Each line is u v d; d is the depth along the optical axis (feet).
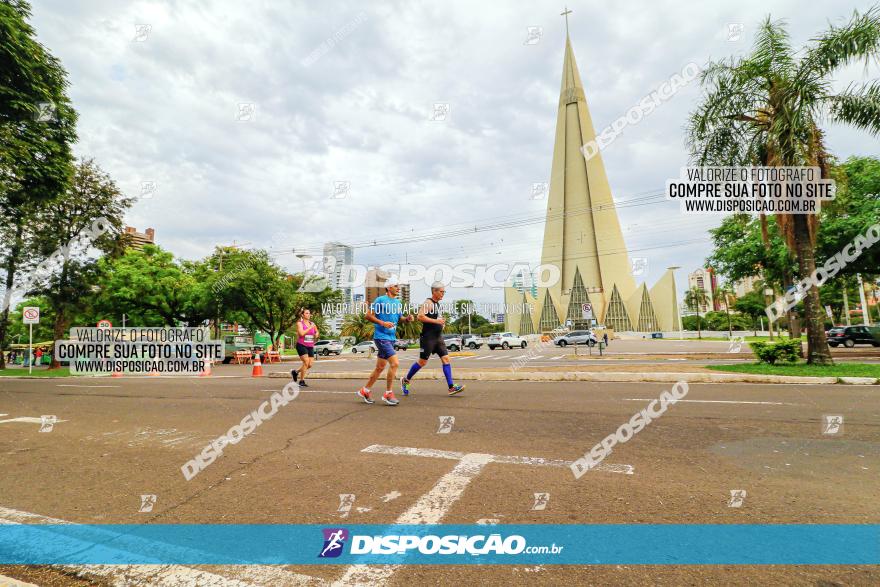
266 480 11.18
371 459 12.72
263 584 6.82
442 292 25.27
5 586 6.79
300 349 32.32
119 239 77.46
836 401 21.35
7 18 36.42
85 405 24.98
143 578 7.06
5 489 10.96
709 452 12.94
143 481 11.39
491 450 13.47
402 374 37.09
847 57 32.55
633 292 291.38
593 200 291.99
